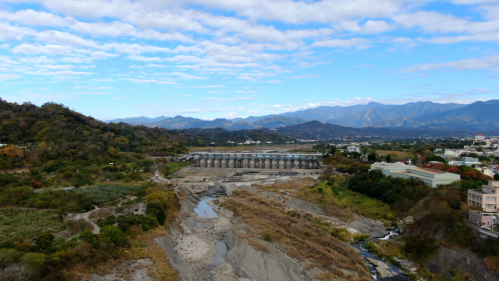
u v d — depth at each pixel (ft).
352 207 495.00
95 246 287.07
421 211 391.04
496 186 379.35
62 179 568.82
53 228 327.88
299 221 416.87
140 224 357.82
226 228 428.97
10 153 631.15
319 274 272.31
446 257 306.96
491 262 270.26
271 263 295.89
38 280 228.63
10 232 311.27
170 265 291.79
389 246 359.66
